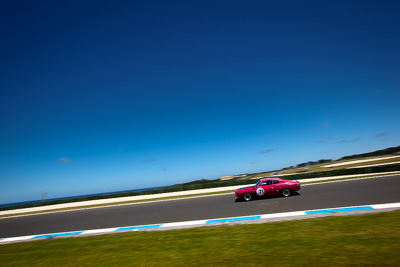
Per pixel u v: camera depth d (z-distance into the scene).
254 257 4.20
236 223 7.53
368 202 8.70
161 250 5.34
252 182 23.88
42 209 24.08
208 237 6.05
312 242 4.67
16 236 10.34
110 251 5.79
